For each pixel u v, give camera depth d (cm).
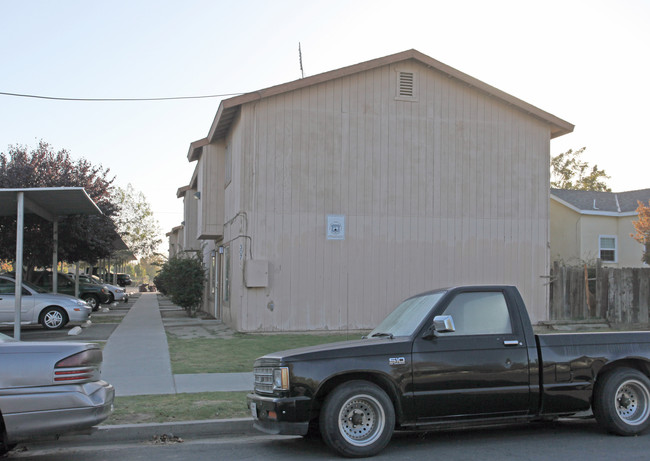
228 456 687
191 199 3141
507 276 1919
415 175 1858
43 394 606
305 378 665
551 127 1981
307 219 1770
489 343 711
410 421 683
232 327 1858
